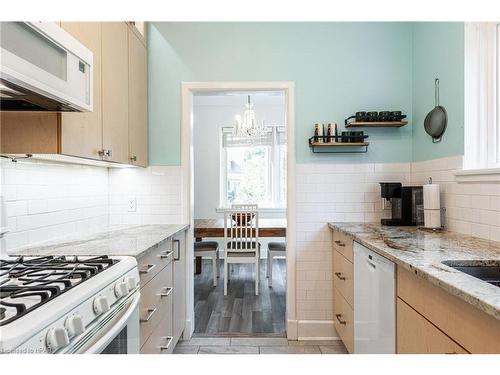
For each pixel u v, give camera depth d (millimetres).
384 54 2699
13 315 842
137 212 2701
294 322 2662
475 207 1889
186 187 2689
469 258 1358
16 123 1502
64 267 1276
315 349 2490
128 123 2256
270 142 5742
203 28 2697
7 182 1628
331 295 2674
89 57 1443
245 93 2801
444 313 1111
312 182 2703
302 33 2701
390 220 2428
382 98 2701
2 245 1469
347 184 2697
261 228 3730
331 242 2684
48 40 1167
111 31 1988
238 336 2703
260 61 2693
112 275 1208
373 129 2703
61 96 1239
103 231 2326
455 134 2080
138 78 2459
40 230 1856
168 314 2117
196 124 5750
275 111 5746
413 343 1323
